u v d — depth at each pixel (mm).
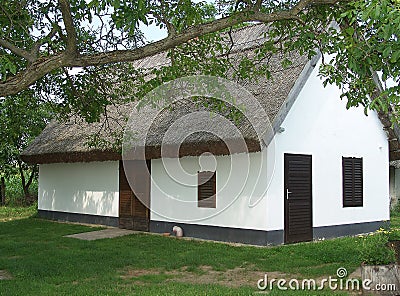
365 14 5441
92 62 6902
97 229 14680
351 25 7098
